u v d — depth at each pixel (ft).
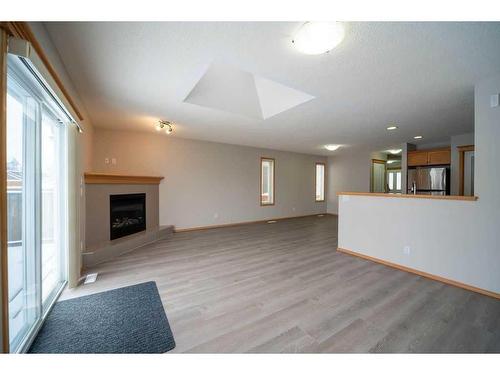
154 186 16.19
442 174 16.85
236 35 5.40
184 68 7.00
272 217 23.61
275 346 4.97
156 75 7.45
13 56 3.72
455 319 6.01
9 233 5.17
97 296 7.22
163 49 5.99
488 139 7.56
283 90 10.64
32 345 4.95
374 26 5.02
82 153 9.95
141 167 16.12
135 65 6.81
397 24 4.96
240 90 11.30
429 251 8.91
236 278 8.72
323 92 8.83
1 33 3.28
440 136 16.57
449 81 7.82
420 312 6.35
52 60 5.65
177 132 15.89
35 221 5.68
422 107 10.48
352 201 11.91
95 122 13.28
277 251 12.43
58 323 5.76
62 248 8.12
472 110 10.89
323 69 7.02
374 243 10.87
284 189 24.59
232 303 6.82
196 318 6.02
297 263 10.48
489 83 7.55
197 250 12.55
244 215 21.50
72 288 7.77
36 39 4.26
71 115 6.96
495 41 5.54
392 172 28.37
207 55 6.27
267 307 6.59
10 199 5.16
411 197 9.49
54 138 7.89
